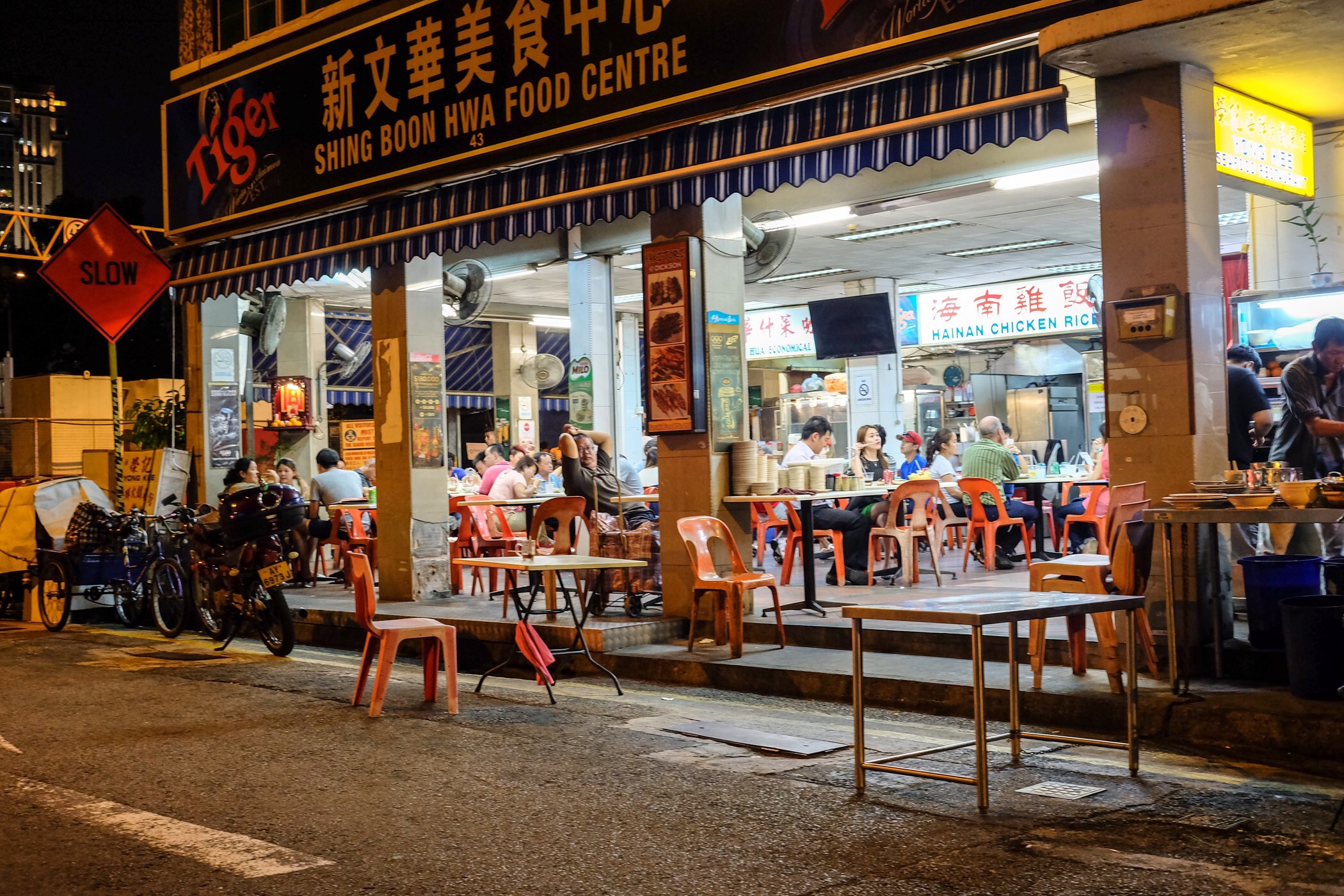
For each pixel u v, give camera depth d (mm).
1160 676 6129
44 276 11469
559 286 17484
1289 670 5602
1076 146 9984
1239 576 7277
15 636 11047
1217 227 6465
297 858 4137
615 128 8438
